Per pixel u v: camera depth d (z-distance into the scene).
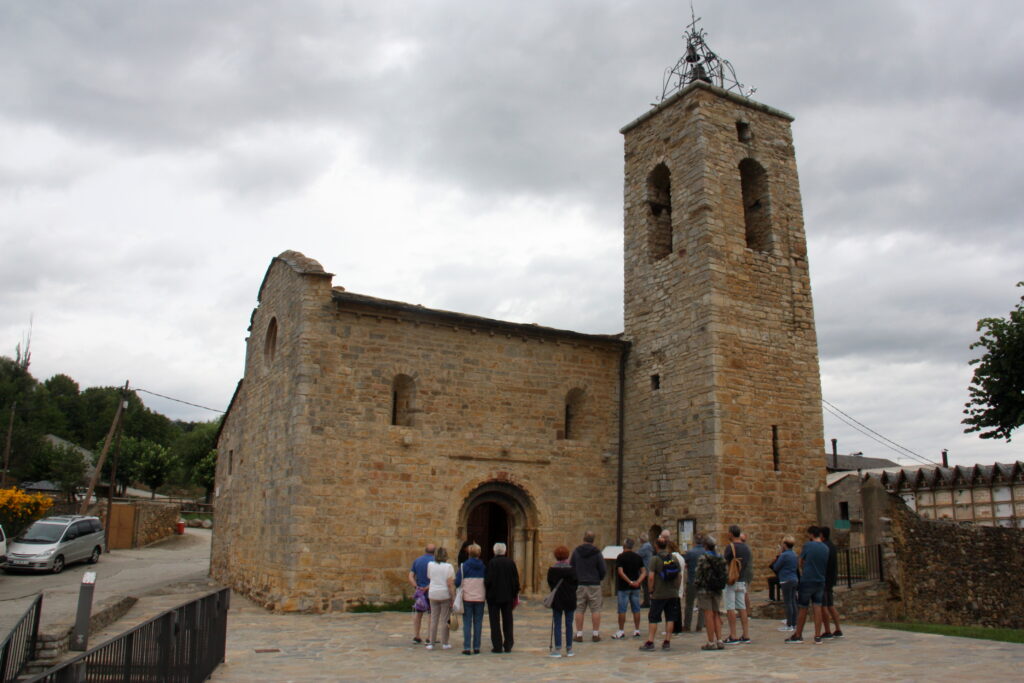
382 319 20.31
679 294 22.61
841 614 18.47
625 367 24.14
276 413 20.50
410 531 19.56
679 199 23.34
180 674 9.09
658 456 22.16
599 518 22.56
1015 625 22.64
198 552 40.16
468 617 12.91
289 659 12.44
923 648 12.33
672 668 10.99
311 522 18.39
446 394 20.86
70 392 96.50
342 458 19.05
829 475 38.91
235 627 16.06
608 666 11.33
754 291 22.41
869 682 9.43
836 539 21.30
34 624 11.51
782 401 21.97
